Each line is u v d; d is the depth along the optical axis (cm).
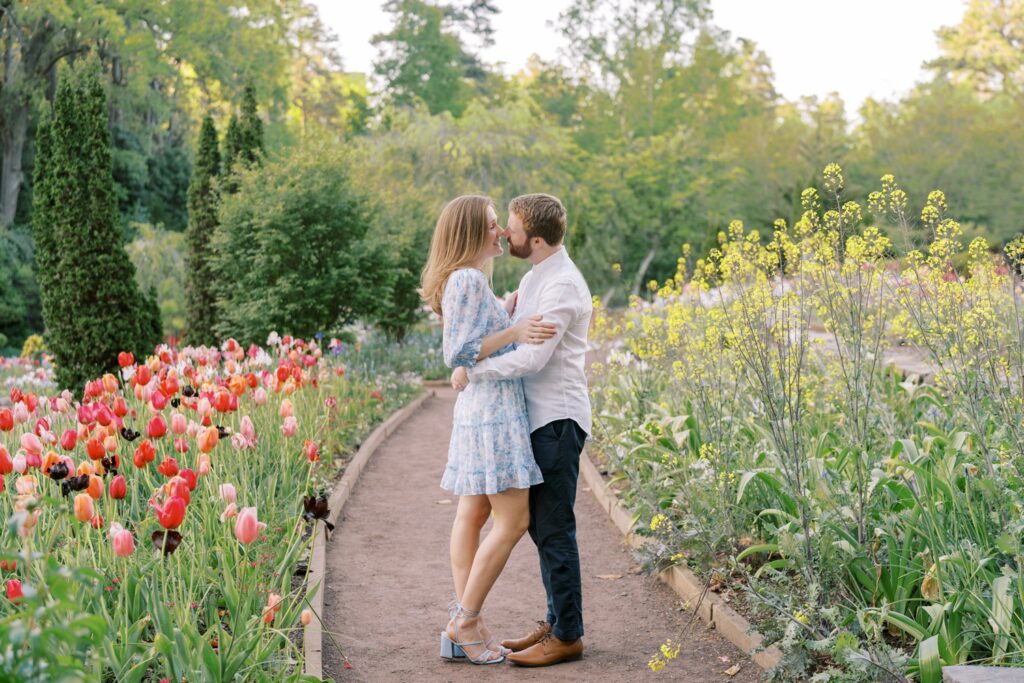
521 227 413
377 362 1631
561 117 6050
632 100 5503
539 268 419
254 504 485
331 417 906
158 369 698
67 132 1095
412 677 412
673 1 5622
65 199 1096
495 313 410
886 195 479
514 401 410
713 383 633
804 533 423
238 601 352
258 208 1421
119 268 1122
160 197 3959
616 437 751
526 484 405
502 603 520
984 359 453
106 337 1108
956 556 367
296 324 1435
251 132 1590
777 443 445
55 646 279
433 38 5984
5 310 2812
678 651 398
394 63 6000
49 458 362
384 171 2562
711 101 5719
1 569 352
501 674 415
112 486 348
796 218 2645
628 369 854
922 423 502
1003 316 484
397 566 588
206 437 402
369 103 6122
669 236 4209
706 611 479
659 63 5581
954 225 465
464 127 3225
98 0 3231
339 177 1460
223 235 1445
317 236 1442
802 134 4684
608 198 3984
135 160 3681
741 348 493
